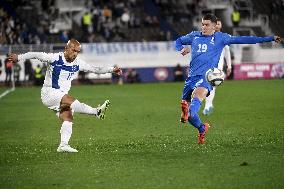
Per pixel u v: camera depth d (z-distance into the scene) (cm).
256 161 3491
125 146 4200
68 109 4056
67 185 2972
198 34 4191
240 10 15888
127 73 13262
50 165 3506
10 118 6625
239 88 10762
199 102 3969
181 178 3072
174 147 4078
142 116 6544
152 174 3186
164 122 5909
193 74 4125
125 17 14988
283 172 3178
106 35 14538
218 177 3077
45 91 4075
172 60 13612
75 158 3719
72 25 14950
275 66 13912
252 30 15662
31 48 12688
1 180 3127
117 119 6278
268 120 5872
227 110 7019
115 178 3106
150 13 15675
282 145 4088
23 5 15012
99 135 5016
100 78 13038
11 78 12625
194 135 4816
